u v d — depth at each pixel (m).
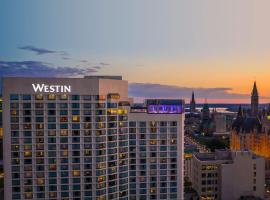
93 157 144.88
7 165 140.50
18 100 139.88
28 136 141.00
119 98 151.12
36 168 141.88
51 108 141.62
